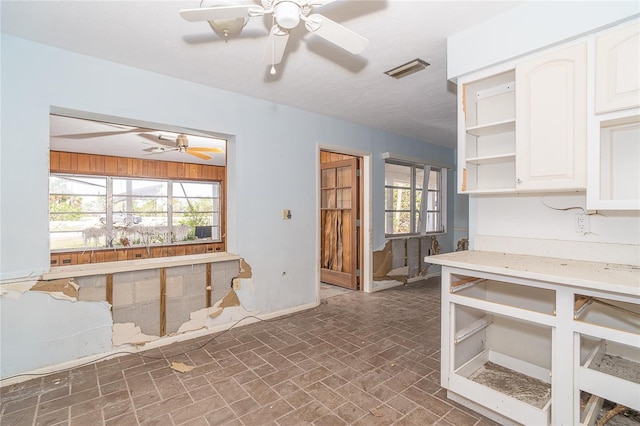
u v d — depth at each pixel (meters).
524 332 2.14
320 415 1.83
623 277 1.48
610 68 1.61
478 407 1.86
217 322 3.13
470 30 2.10
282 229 3.61
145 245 6.79
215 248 7.66
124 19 1.98
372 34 2.16
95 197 6.38
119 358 2.54
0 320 2.17
